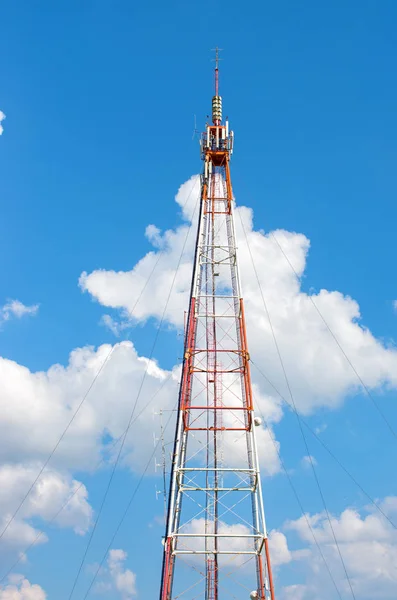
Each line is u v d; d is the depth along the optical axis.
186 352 69.06
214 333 70.06
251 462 64.56
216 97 82.94
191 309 70.88
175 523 62.62
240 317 70.62
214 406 67.06
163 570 60.84
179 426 65.81
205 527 64.81
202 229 75.25
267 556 60.25
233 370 68.56
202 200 76.88
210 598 63.44
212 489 63.56
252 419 65.56
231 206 76.25
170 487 63.28
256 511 62.78
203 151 79.12
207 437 66.06
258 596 60.22
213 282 72.81
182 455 65.06
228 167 78.56
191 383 68.06
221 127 80.44
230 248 74.12
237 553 61.09
